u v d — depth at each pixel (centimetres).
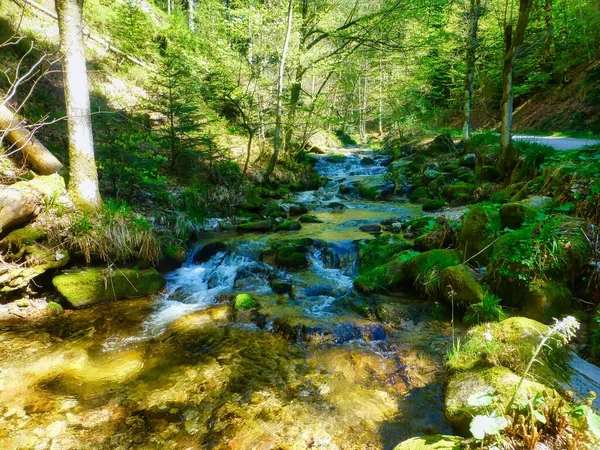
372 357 394
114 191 791
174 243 715
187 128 948
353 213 1024
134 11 1445
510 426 216
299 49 1362
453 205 962
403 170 1419
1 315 473
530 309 396
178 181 986
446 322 454
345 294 545
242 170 1236
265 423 303
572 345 349
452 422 281
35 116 818
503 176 906
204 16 1903
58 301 515
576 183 518
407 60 1459
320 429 296
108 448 279
